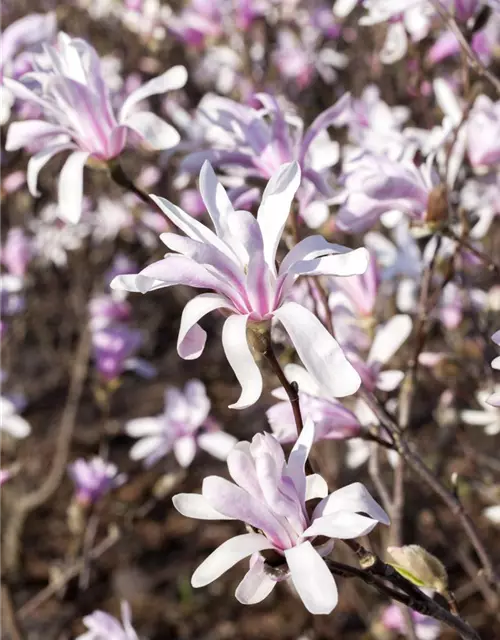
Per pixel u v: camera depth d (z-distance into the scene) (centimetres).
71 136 68
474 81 78
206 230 51
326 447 116
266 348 51
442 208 65
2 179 120
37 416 192
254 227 49
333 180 93
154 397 196
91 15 183
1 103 72
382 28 148
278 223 50
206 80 178
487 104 87
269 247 50
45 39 87
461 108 87
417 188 67
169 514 165
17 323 142
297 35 163
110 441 185
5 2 186
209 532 161
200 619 143
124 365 117
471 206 94
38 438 185
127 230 171
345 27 168
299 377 62
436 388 113
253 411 176
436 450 115
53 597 144
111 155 67
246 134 68
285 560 48
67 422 138
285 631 137
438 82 87
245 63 143
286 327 48
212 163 68
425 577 54
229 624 142
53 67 67
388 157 71
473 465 112
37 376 201
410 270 95
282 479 47
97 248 196
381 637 101
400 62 150
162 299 220
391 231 126
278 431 61
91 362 198
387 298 111
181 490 166
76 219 66
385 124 92
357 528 46
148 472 174
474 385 100
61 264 186
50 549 154
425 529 130
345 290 75
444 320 101
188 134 89
